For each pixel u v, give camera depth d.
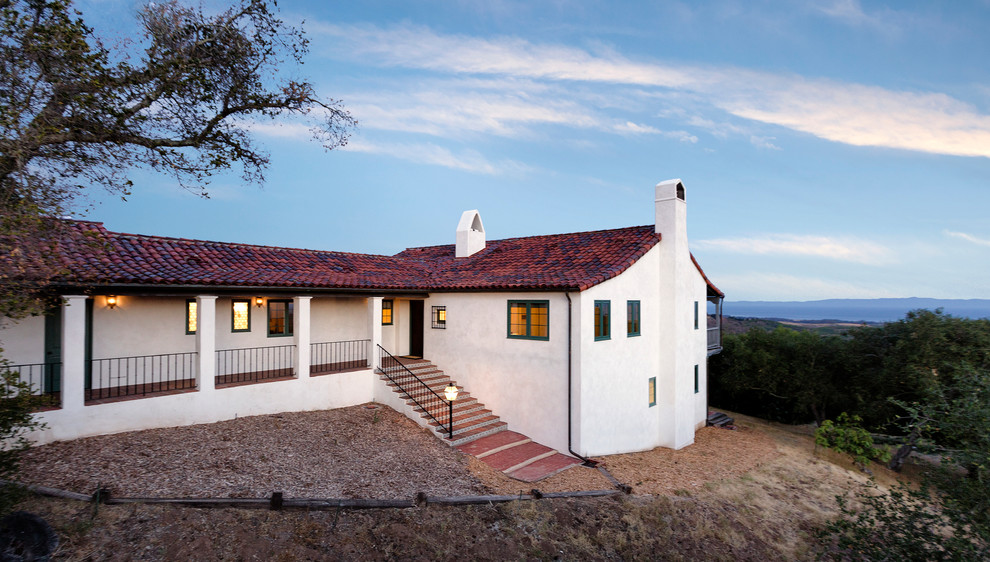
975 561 7.31
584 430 13.08
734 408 27.27
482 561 7.92
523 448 13.30
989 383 9.04
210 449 10.14
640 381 15.18
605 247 16.25
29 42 6.38
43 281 6.84
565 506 9.93
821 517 11.62
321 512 8.32
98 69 6.88
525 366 14.23
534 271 15.57
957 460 8.50
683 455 15.07
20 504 6.86
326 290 14.02
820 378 22.12
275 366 15.56
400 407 14.33
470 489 10.20
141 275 10.74
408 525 8.41
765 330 26.23
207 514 7.65
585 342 13.16
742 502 11.66
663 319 16.16
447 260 20.39
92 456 9.06
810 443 19.47
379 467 10.62
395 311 18.75
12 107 6.36
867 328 22.25
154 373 12.90
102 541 6.62
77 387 9.87
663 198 16.30
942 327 18.22
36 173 6.43
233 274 12.46
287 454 10.52
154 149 7.89
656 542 9.30
